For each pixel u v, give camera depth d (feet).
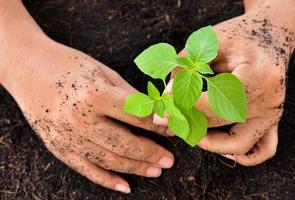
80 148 1.53
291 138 1.77
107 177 1.63
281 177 1.70
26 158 1.80
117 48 1.89
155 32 1.90
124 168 1.58
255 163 1.64
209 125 1.45
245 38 1.49
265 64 1.44
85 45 1.91
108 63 1.86
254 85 1.42
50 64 1.56
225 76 1.19
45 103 1.53
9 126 1.86
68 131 1.50
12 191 1.75
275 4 1.60
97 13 1.98
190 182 1.69
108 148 1.51
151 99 1.30
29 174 1.77
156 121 1.46
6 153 1.82
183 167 1.70
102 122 1.48
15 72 1.60
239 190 1.69
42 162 1.79
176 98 1.20
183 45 1.86
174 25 1.90
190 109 1.27
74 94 1.47
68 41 1.93
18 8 1.72
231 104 1.19
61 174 1.76
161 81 1.79
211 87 1.20
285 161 1.73
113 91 1.47
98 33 1.93
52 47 1.61
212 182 1.69
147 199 1.69
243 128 1.52
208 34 1.22
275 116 1.51
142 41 1.89
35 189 1.75
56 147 1.57
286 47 1.53
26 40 1.63
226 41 1.48
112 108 1.45
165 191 1.69
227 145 1.53
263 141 1.60
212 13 1.93
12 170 1.78
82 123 1.47
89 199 1.71
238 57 1.47
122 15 1.97
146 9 1.97
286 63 1.52
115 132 1.48
